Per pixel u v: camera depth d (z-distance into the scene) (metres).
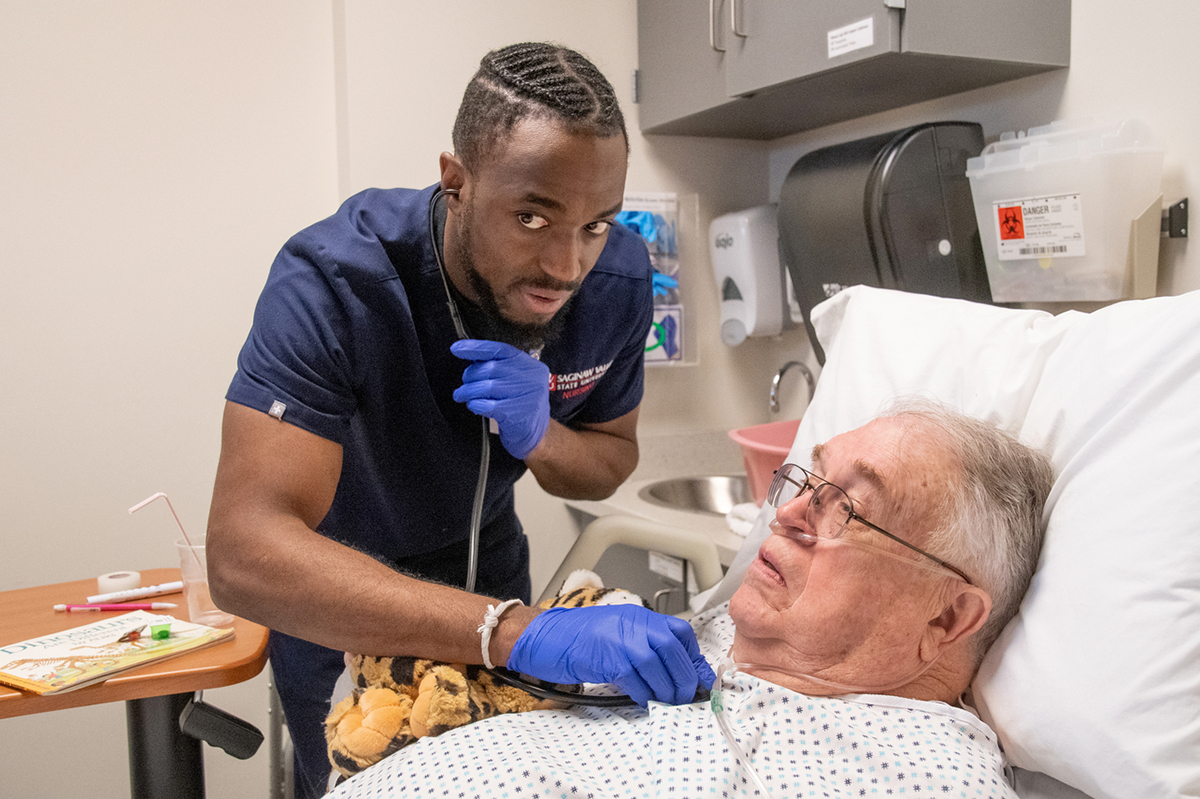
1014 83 1.65
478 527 1.12
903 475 0.91
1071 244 1.40
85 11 1.80
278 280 1.08
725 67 1.84
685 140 2.24
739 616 0.96
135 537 1.92
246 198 1.96
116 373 1.88
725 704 0.92
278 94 1.97
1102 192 1.34
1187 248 1.36
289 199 2.00
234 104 1.94
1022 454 0.97
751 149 2.32
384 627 0.92
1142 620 0.81
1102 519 0.88
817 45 1.58
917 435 0.94
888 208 1.59
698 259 2.27
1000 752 0.90
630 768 0.86
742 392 2.38
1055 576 0.89
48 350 1.83
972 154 1.66
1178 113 1.36
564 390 1.32
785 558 0.94
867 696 0.91
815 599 0.91
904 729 0.86
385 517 1.25
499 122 0.88
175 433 1.94
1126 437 0.91
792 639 0.92
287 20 1.97
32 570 1.85
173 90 1.88
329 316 1.06
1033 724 0.84
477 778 0.83
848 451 0.96
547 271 0.93
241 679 1.21
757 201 2.35
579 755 0.89
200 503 1.97
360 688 1.00
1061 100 1.56
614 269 1.31
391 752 0.94
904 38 1.42
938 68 1.55
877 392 1.20
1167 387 0.89
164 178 1.89
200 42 1.90
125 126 1.85
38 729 1.87
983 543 0.90
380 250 1.11
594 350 1.32
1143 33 1.41
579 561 1.51
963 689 0.95
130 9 1.83
